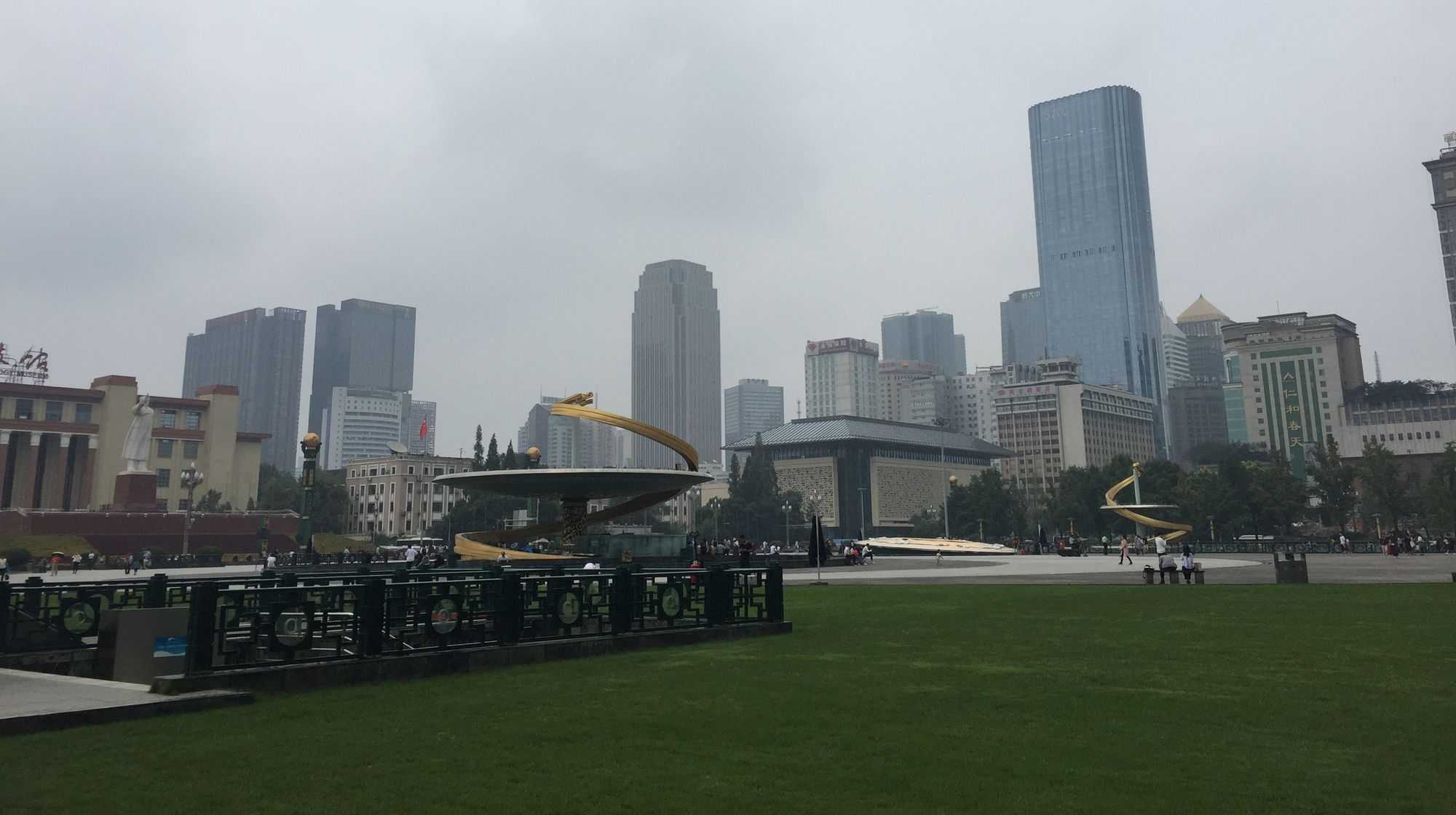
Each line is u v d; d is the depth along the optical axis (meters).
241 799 6.29
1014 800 6.13
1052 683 10.57
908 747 7.63
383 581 11.80
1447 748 7.38
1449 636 14.38
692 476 37.56
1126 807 5.95
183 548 78.56
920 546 81.12
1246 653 12.73
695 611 15.91
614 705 9.54
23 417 103.25
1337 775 6.63
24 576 49.97
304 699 9.99
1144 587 28.12
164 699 9.21
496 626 12.94
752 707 9.39
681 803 6.15
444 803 6.19
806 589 29.97
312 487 47.03
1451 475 96.12
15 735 8.16
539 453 54.41
